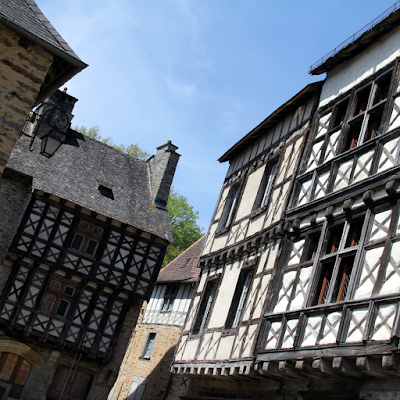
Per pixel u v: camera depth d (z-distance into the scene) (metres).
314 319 8.23
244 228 13.02
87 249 18.08
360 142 9.16
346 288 8.05
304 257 9.48
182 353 13.48
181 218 35.22
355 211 8.45
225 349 11.09
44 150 10.51
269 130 14.28
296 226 10.02
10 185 17.44
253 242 11.92
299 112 12.55
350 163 9.24
